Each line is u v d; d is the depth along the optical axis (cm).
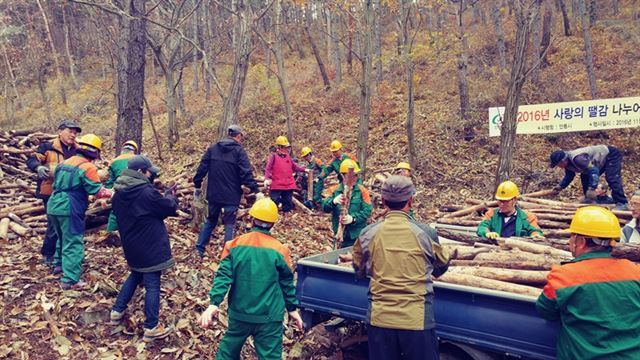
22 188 874
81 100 2772
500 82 1622
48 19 3306
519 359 338
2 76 3183
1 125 2617
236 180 645
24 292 501
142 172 463
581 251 284
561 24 2167
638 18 1997
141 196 443
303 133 1633
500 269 403
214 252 679
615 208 698
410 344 307
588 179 784
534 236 495
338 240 598
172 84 1686
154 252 452
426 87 1767
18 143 1098
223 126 806
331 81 2122
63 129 597
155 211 448
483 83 1667
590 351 262
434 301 362
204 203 754
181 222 788
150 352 448
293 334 515
